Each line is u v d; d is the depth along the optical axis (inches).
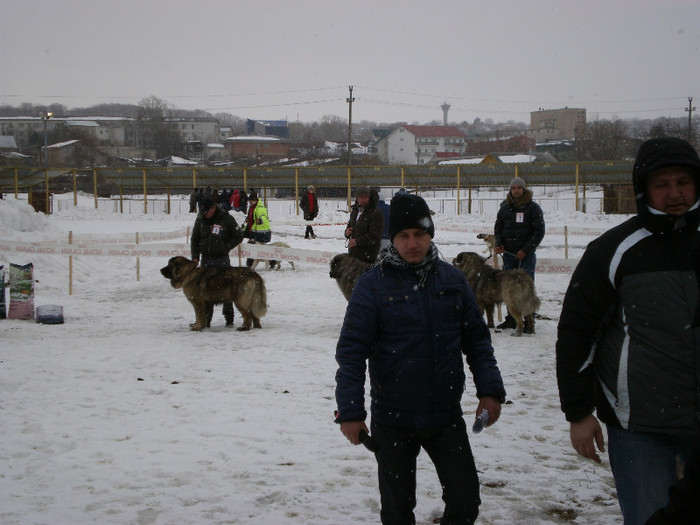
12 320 450.6
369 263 400.2
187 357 341.7
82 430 233.1
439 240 1020.5
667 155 116.4
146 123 4726.9
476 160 2869.1
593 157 2947.8
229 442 220.7
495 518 166.2
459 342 137.9
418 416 133.5
